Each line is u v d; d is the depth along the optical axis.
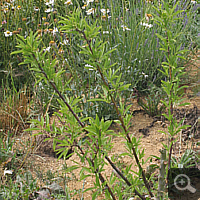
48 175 2.27
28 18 4.41
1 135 2.98
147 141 2.84
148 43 3.95
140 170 1.60
